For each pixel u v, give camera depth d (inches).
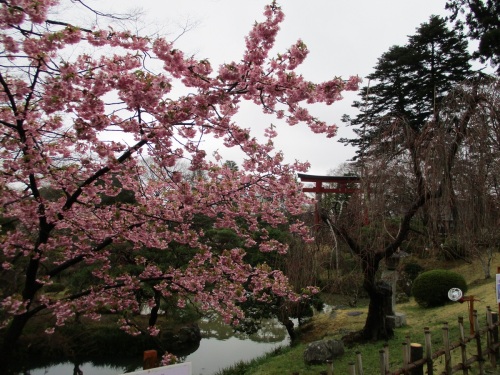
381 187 221.8
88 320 502.3
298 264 317.4
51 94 157.6
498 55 475.8
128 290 229.8
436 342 243.3
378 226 228.2
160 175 233.1
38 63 158.4
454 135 199.8
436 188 192.2
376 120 265.4
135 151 195.2
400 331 303.7
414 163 221.3
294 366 258.8
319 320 425.7
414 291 423.5
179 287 239.6
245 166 236.1
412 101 655.1
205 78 165.8
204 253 232.5
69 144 211.2
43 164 172.2
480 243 195.8
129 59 165.9
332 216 285.4
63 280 454.6
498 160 181.5
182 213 235.3
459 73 609.0
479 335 177.9
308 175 487.8
